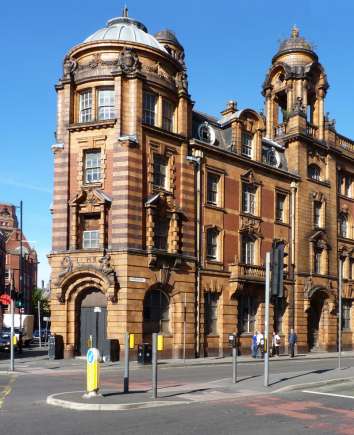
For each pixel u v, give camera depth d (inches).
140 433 519.5
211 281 1658.5
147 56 1576.0
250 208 1844.2
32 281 5039.4
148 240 1481.3
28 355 1660.9
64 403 671.8
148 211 1489.9
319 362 1519.4
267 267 884.6
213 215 1695.4
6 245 4557.1
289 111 2086.6
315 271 2039.9
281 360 1608.0
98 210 1473.9
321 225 2089.1
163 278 1513.3
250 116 1861.5
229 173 1764.3
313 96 2182.6
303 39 2183.8
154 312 1514.5
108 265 1438.2
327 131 2151.8
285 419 610.5
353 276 2230.6
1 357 1553.9
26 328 2351.1
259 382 901.8
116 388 836.0
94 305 1482.5
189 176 1628.9
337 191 2197.3
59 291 1478.8
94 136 1509.6
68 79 1547.7
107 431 526.6
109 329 1427.2
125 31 1609.3
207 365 1387.8
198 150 1660.9
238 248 1763.0
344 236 2234.3
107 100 1534.2
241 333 1755.7
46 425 553.6
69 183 1521.9
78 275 1470.2
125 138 1466.5
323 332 2054.6
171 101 1619.1
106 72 1520.7
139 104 1508.4
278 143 2055.9
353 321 2191.2
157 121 1571.1
